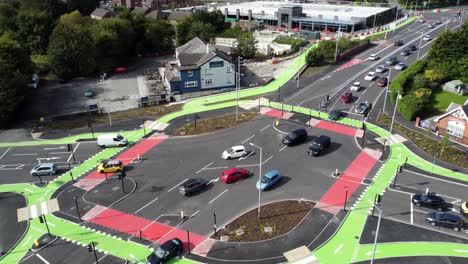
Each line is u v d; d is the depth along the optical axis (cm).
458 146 6875
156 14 16862
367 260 4353
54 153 6894
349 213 5128
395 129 7525
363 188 5675
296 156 6575
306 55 11619
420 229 4819
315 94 9388
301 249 4512
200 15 14875
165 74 10544
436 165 6278
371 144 6956
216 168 6262
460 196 5469
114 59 12281
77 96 9888
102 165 6194
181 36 13975
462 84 9138
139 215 5175
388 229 4822
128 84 10800
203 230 4859
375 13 17238
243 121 7994
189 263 4325
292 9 16788
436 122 7300
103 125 8031
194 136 7412
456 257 4372
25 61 10006
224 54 10519
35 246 4650
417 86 9094
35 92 10206
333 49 12125
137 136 7488
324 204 5319
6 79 8169
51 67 11056
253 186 5756
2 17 12662
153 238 4744
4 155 6869
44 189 5822
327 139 6775
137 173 6181
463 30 9819
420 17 18288
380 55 12438
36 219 5147
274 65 11938
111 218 5131
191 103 9206
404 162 6366
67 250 4581
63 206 5406
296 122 7881
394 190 5625
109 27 12462
